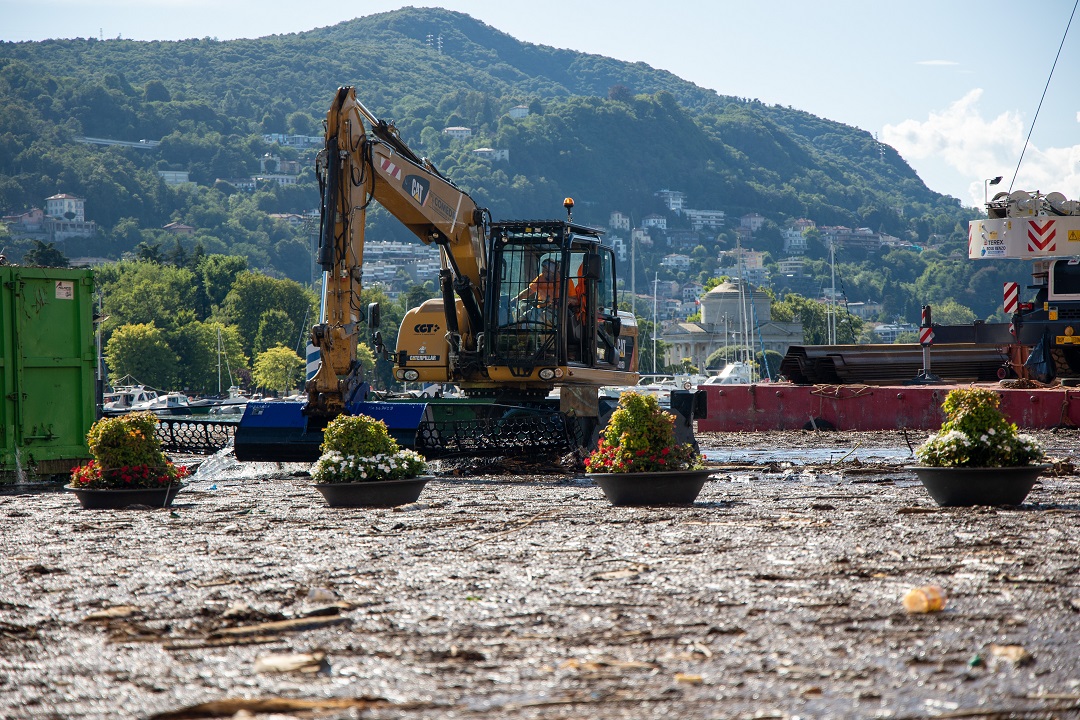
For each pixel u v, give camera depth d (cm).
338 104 1902
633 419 1439
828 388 3291
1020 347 3512
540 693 570
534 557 979
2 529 1279
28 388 1841
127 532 1230
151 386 13650
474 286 2175
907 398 3125
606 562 940
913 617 709
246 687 596
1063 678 573
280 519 1334
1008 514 1203
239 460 1927
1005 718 517
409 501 1498
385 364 15162
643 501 1413
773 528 1126
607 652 644
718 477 1855
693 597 783
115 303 16012
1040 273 3528
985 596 766
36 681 617
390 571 927
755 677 589
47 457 1847
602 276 2269
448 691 578
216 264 17475
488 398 2158
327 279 1912
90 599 834
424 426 1902
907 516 1205
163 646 688
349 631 715
